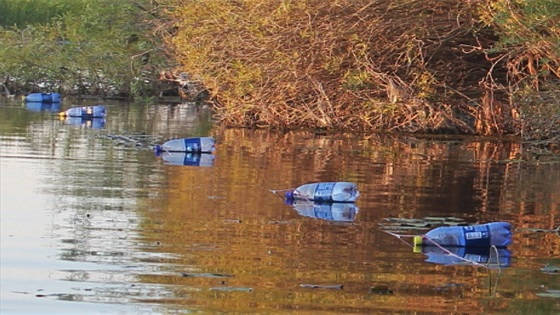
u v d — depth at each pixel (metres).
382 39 29.34
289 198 16.41
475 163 22.52
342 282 11.21
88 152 22.08
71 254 12.04
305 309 10.16
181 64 37.91
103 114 31.56
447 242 13.24
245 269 11.61
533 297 10.87
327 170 20.30
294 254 12.42
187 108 36.53
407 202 16.55
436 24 29.05
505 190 18.31
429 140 27.69
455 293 10.93
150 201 15.78
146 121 30.86
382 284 11.19
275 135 27.95
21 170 18.80
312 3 28.61
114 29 40.62
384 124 29.98
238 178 18.67
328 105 30.03
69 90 41.47
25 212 14.55
